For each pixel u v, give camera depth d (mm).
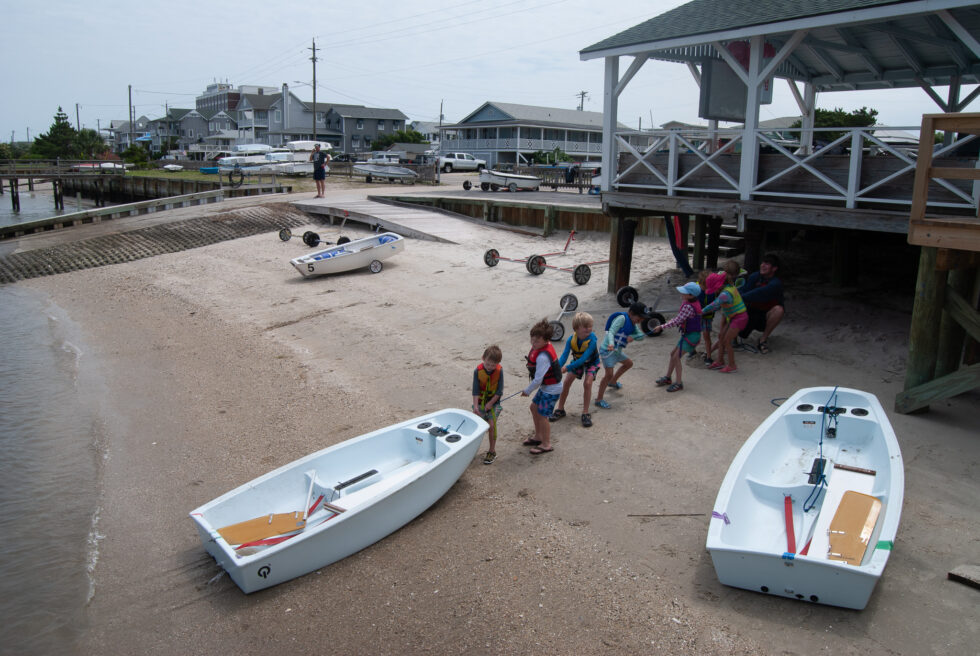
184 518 6934
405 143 67250
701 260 14094
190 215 25297
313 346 12156
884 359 9320
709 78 11609
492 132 60812
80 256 21438
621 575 5520
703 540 5926
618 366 10133
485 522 6410
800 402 7363
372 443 7125
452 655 4805
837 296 11805
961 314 7465
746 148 10055
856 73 12867
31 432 9289
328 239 21516
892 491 5395
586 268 14305
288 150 50656
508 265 16562
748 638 4699
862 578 4551
